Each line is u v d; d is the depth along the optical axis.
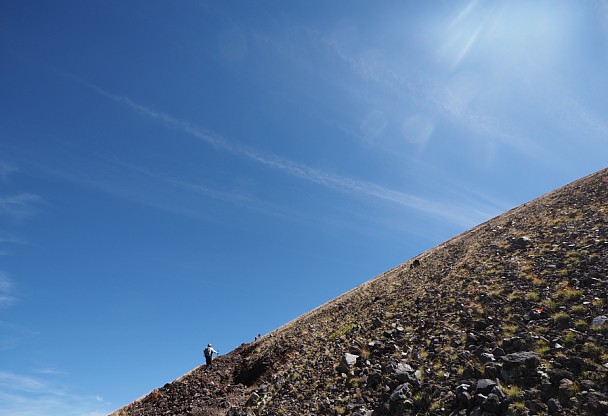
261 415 17.06
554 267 16.95
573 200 26.03
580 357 10.71
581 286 14.48
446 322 16.59
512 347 12.59
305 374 19.30
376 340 18.47
